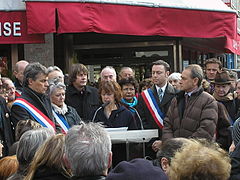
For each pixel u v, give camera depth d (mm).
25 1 7660
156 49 10727
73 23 7711
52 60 9883
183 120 5359
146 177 2203
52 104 5348
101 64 10797
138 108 6164
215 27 8602
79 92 6176
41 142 3219
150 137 5141
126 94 6418
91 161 2570
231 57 20547
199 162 2227
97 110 5664
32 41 7926
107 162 2645
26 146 3197
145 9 8156
